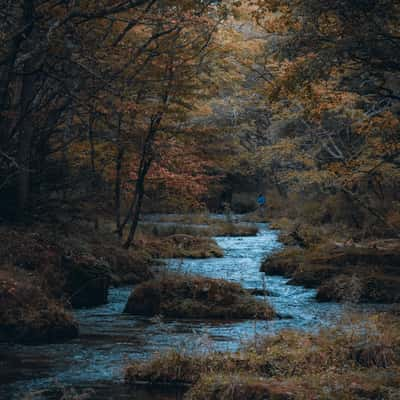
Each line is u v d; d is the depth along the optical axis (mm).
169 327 13234
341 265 21672
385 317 12328
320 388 8008
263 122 56219
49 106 23438
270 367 9344
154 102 26250
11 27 19438
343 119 36156
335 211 39062
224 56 26891
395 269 20453
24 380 9750
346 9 17766
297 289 20234
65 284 16781
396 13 18047
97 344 12359
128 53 23531
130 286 21094
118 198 26781
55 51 19828
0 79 19156
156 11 23359
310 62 18203
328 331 10633
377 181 33250
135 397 8906
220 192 66188
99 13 19438
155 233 37125
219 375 8820
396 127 23234
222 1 24125
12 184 21391
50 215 23047
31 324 12531
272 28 20734
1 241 17312
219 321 14938
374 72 20000
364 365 9328
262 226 51062
